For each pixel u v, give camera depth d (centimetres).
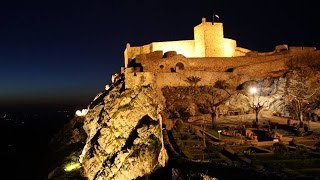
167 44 8819
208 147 4344
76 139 7450
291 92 6650
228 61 8062
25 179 7225
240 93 6794
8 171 8050
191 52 8856
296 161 3662
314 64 7925
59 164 6631
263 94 6925
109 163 5109
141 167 4628
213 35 8544
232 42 8931
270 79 7212
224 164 3650
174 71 7612
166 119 5862
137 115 5694
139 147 4894
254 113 6444
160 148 4575
